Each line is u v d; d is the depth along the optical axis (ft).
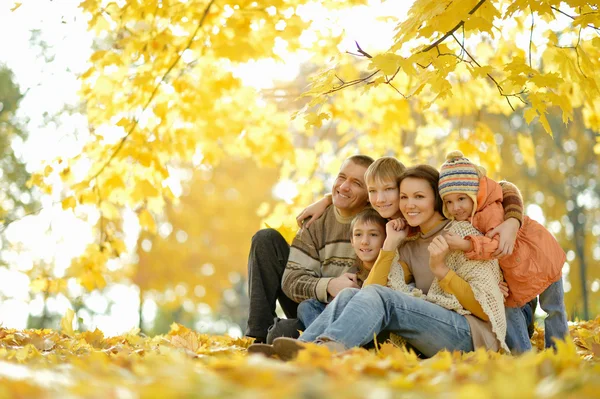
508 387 5.68
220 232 57.31
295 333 14.07
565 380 6.53
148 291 54.19
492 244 11.60
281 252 15.69
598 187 54.90
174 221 56.44
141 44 20.20
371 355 9.05
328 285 13.80
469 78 25.16
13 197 45.62
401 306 11.28
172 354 9.41
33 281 23.27
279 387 5.90
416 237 13.12
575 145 54.60
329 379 6.60
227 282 57.16
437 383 6.76
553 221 54.34
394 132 26.81
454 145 26.89
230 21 19.43
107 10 19.66
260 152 25.36
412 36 14.35
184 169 55.98
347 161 14.88
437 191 12.85
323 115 15.31
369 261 13.70
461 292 11.62
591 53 19.79
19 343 14.39
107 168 21.21
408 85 24.95
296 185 26.30
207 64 21.29
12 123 46.80
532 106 15.19
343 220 14.83
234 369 7.40
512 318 12.42
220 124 23.41
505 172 52.19
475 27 13.85
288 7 19.97
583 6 15.14
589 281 53.06
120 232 40.98
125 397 5.68
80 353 13.82
